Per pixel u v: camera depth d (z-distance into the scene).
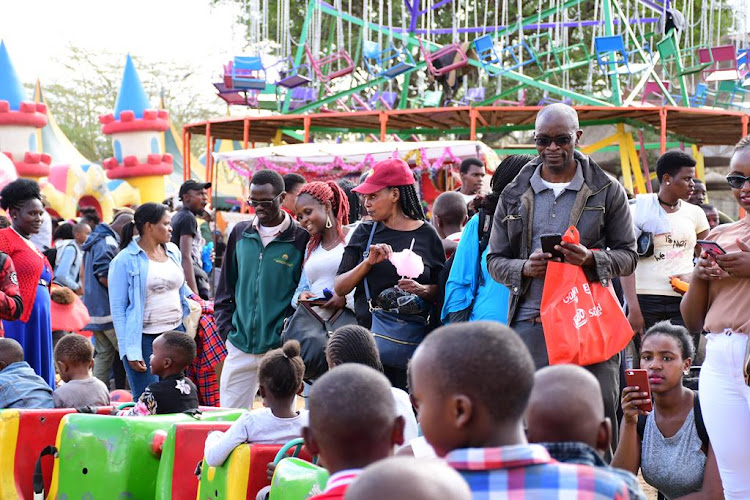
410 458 2.21
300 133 21.02
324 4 19.62
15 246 7.65
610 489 2.60
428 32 18.84
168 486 5.46
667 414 5.10
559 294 5.06
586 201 5.30
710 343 4.84
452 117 18.91
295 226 7.37
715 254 4.67
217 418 6.00
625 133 19.66
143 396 6.43
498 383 2.60
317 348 6.43
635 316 7.24
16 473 6.07
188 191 10.88
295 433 5.17
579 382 3.12
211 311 8.76
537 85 18.08
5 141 24.84
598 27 22.03
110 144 48.78
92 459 5.77
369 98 23.25
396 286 6.19
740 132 20.41
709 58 16.69
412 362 2.73
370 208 6.34
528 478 2.62
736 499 4.74
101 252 10.23
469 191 10.27
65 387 7.00
